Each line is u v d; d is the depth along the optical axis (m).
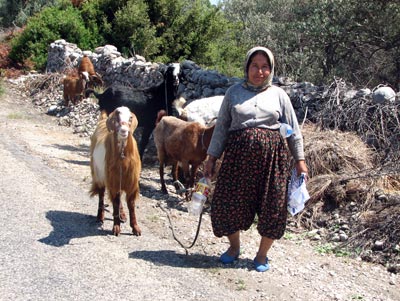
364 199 6.77
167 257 5.43
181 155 7.67
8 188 7.23
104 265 5.10
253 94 4.99
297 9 12.90
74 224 6.18
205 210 7.16
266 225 5.01
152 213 6.96
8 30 26.44
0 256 5.11
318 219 6.72
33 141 10.62
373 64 12.80
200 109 9.05
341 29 11.34
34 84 16.75
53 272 4.86
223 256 5.39
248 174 4.95
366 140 7.85
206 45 21.66
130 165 5.73
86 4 21.16
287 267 5.41
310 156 7.31
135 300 4.45
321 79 13.53
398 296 4.92
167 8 21.12
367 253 5.88
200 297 4.59
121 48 20.55
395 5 11.08
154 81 12.77
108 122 5.60
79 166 8.99
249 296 4.68
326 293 4.87
